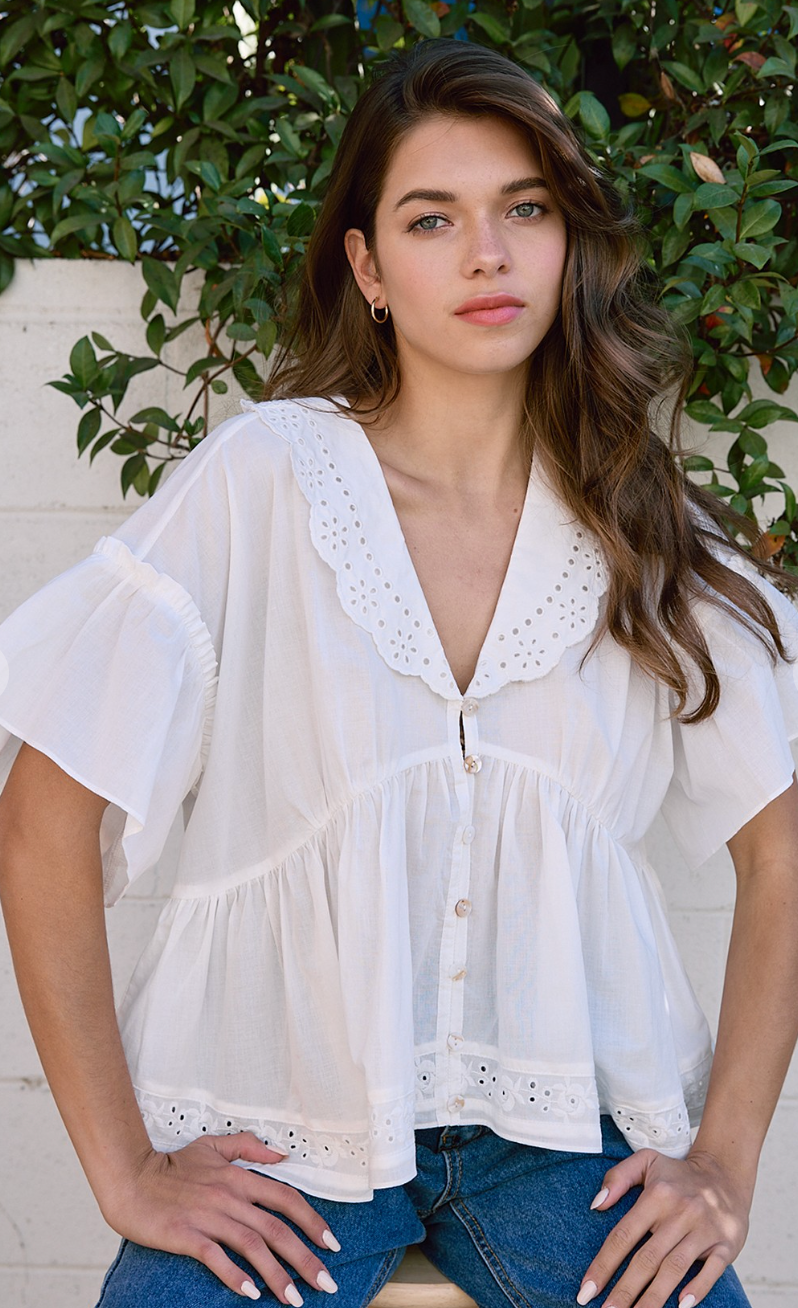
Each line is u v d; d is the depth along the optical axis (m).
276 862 1.32
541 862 1.32
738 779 1.42
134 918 1.91
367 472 1.37
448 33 1.84
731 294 1.67
